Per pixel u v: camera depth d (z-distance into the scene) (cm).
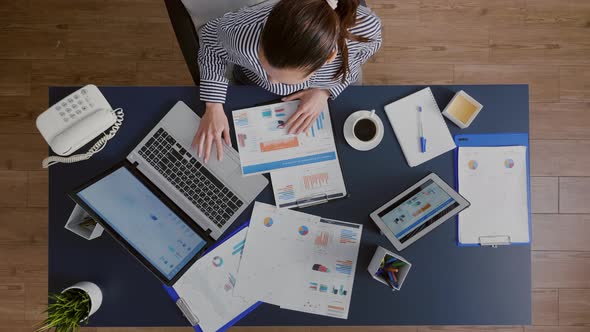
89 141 142
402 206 144
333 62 128
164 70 228
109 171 134
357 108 149
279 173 146
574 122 232
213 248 145
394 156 149
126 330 219
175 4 144
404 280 147
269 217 146
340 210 148
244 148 146
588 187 230
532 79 233
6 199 221
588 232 229
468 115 147
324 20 92
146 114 147
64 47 225
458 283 148
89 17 226
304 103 145
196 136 145
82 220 144
